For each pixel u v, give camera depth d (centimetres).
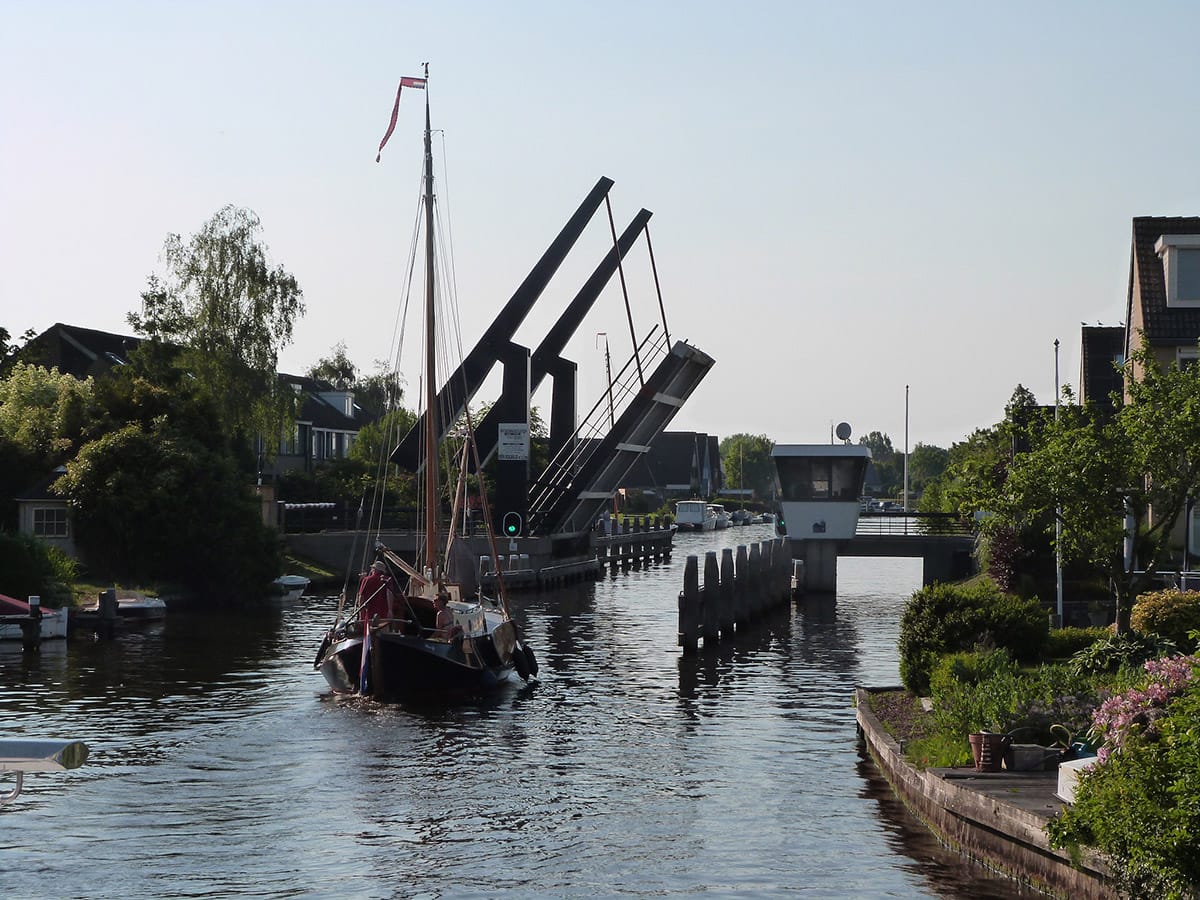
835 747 2384
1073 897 1379
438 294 3738
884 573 7794
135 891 1559
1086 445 2553
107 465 4988
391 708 2819
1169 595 2570
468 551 4925
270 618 4619
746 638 4197
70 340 6881
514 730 2570
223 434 5419
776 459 5628
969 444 8269
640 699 2964
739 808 1920
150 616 4447
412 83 3647
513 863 1662
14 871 1638
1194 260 4109
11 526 5034
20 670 3297
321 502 7575
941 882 1532
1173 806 1206
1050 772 1711
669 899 1505
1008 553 4122
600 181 5631
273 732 2534
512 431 5862
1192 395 2523
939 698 2152
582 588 6228
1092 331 5522
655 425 5803
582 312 5975
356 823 1864
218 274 6612
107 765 2233
